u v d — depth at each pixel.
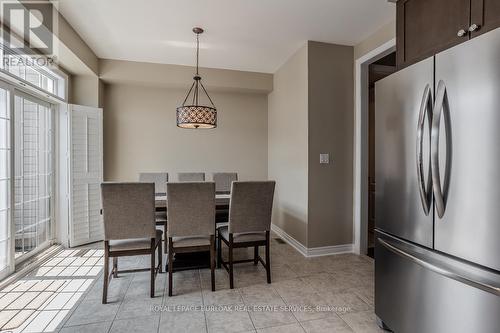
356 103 3.32
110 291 2.31
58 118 3.47
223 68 4.20
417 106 1.47
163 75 3.99
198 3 2.47
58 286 2.41
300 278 2.60
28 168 3.02
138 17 2.71
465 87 1.21
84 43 3.26
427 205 1.40
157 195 3.30
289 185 3.79
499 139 1.08
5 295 2.25
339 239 3.33
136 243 2.21
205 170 4.54
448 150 1.28
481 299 1.15
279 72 4.18
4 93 2.59
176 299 2.19
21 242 2.91
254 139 4.73
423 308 1.43
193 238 2.35
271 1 2.45
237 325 1.85
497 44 1.09
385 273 1.75
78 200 3.53
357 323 1.88
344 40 3.23
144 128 4.29
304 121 3.31
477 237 1.16
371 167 4.37
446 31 1.44
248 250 3.42
